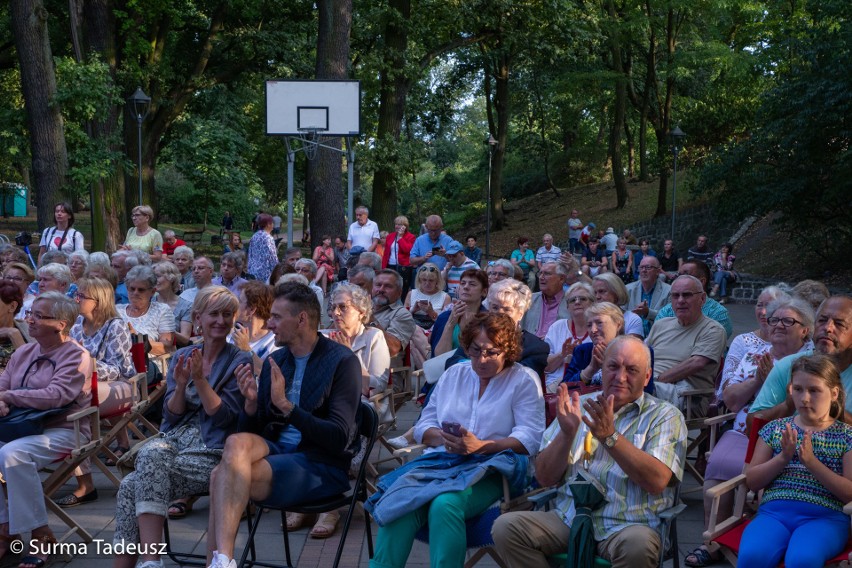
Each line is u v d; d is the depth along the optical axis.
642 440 4.03
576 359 5.82
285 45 27.92
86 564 4.95
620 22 34.41
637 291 9.02
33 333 5.37
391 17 26.25
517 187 50.53
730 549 4.09
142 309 7.71
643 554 3.78
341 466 4.54
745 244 30.09
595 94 41.16
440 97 37.25
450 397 4.71
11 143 23.86
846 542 3.91
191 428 4.98
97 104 20.20
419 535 4.31
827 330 4.57
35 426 5.10
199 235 44.78
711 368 6.38
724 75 37.19
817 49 23.30
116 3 25.61
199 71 28.30
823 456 4.04
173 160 32.09
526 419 4.51
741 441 5.03
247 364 4.74
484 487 4.32
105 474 6.25
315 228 21.72
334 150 21.53
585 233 32.53
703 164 29.62
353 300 6.18
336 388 4.55
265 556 5.08
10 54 26.12
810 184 23.94
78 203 47.97
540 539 4.02
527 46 29.31
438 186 58.84
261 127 36.09
